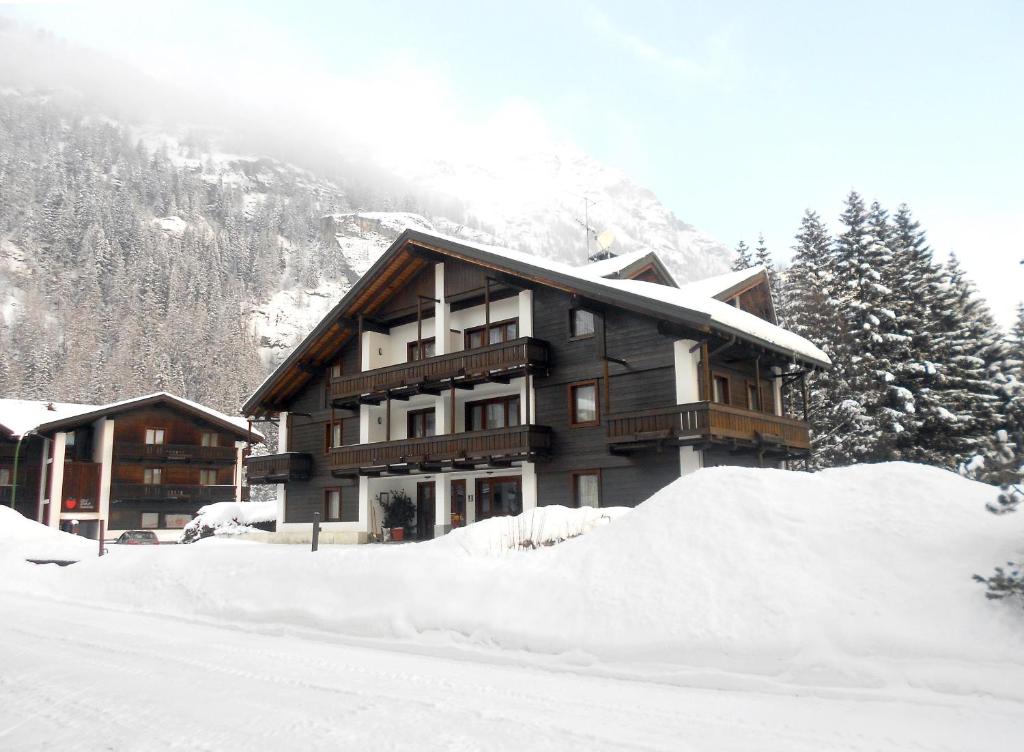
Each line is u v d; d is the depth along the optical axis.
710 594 8.20
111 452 53.94
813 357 26.03
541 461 26.36
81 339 126.00
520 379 27.52
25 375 101.38
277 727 6.10
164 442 56.25
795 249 42.28
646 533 9.59
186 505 57.19
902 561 7.84
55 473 51.59
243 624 11.62
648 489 23.78
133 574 14.88
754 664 7.21
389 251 30.00
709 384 23.48
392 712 6.45
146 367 106.75
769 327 26.25
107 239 160.25
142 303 142.38
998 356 35.81
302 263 194.12
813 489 9.39
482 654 8.75
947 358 34.75
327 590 11.43
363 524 31.73
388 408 29.89
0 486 53.25
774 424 24.44
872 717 5.93
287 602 11.63
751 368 26.64
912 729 5.60
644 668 7.65
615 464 24.61
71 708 6.87
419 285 31.23
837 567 8.02
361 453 30.66
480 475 28.98
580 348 25.77
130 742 5.85
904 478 9.07
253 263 183.75
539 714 6.29
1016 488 7.57
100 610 13.83
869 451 31.06
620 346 24.80
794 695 6.66
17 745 5.88
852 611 7.35
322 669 8.30
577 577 9.35
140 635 10.92
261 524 42.28
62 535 24.88
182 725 6.23
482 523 13.11
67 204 171.88
